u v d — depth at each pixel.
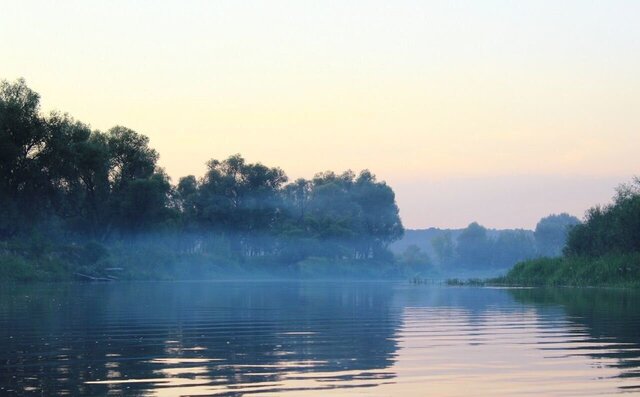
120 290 65.38
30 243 98.94
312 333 23.52
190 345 20.12
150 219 119.94
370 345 20.05
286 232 166.62
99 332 23.88
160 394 12.95
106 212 118.19
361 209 186.38
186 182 167.25
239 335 22.91
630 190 80.62
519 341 20.80
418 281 104.19
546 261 80.50
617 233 74.50
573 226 83.50
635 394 12.86
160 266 121.75
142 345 20.19
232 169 170.12
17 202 96.00
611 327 24.94
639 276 67.06
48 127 96.50
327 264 169.62
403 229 192.38
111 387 13.62
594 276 69.81
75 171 101.62
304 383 14.02
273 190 172.50
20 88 97.12
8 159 92.50
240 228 168.12
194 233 161.25
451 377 14.69
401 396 12.83
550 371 15.34
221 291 64.75
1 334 23.22
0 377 14.70
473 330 24.27
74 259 105.38
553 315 30.53
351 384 13.93
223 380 14.34
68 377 14.69
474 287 72.00
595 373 15.06
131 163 123.50
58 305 40.12
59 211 106.94
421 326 25.98
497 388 13.52
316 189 186.38
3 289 66.06
